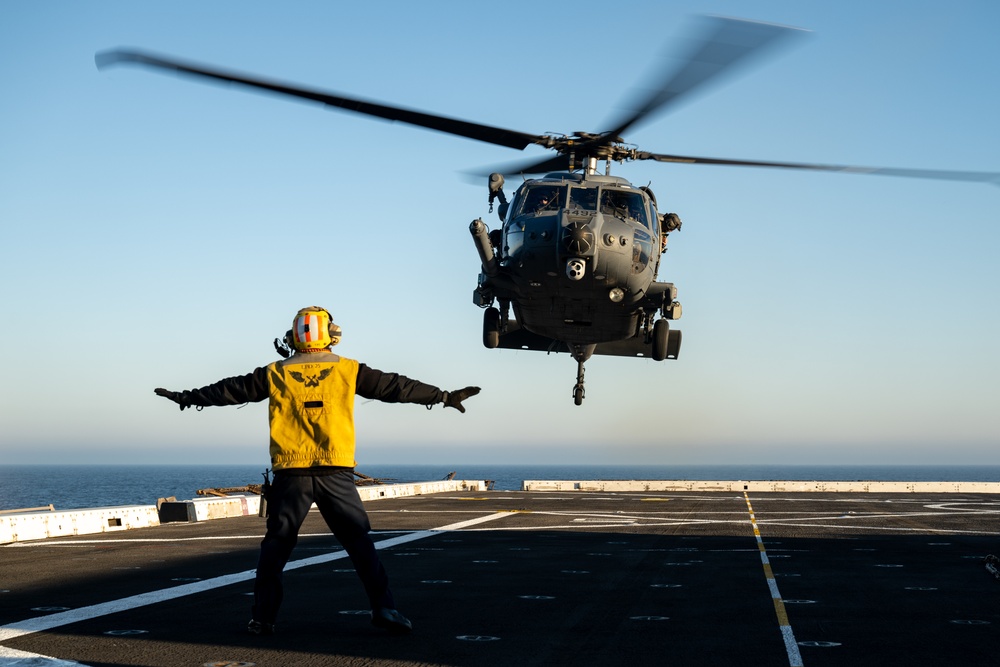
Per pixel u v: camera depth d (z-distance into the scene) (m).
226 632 7.83
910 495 32.66
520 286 18.22
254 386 7.75
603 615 8.84
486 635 7.83
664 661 6.92
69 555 13.69
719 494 32.75
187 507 20.20
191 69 13.10
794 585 10.87
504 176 19.59
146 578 11.15
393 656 6.97
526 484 37.66
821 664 6.84
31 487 166.50
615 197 18.19
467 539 16.42
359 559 7.75
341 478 7.65
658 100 14.83
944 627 8.27
